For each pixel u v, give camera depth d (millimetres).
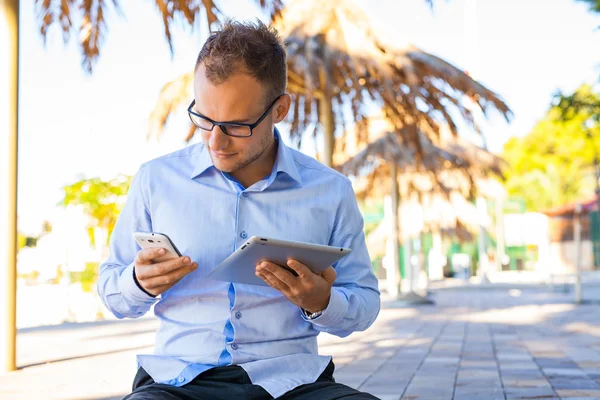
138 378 2098
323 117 10344
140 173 2213
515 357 7082
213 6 6645
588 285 24906
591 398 4867
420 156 11109
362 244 2281
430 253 35531
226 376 2018
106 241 19188
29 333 9875
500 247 39844
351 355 7297
